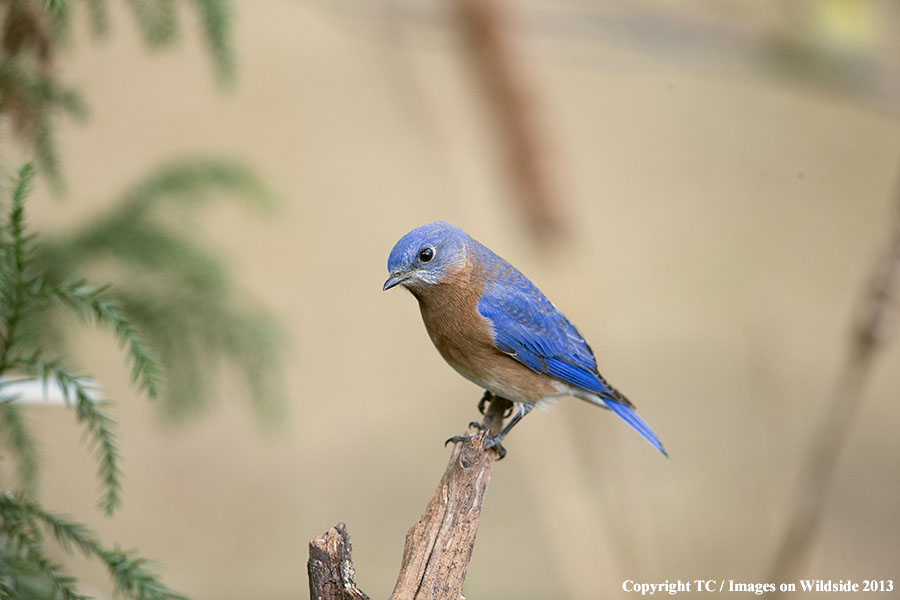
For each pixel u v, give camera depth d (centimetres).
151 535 1391
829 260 1886
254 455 1550
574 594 985
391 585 1394
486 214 1694
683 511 1352
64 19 635
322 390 1695
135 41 1669
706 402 1628
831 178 2008
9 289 526
